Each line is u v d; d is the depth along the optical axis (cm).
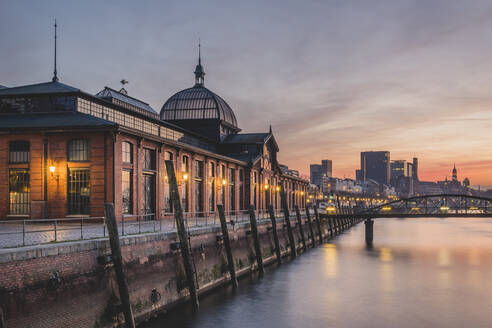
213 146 6456
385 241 6919
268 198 6378
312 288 3234
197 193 4650
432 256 5053
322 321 2466
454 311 2702
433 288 3322
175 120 6544
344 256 4966
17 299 1477
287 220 4831
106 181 3139
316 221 6581
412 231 9400
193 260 2636
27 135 3262
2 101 3588
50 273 1612
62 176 3209
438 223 13150
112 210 1897
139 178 3469
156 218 3709
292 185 8806
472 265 4400
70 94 3497
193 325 2259
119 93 4734
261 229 4100
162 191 3834
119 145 3216
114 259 1869
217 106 6531
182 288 2530
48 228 2694
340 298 2972
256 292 3039
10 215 3281
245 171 6016
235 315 2489
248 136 6719
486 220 15338
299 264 4309
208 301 2700
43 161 3228
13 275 1470
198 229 2795
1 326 1389
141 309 2127
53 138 3238
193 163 4481
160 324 2228
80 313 1730
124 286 1875
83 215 3161
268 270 3919
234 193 5653
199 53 6956
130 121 4303
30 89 3634
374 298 2992
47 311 1586
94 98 3700
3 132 3234
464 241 6962
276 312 2592
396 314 2627
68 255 1700
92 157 3177
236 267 3406
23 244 1638
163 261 2352
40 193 3216
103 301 1856
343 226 9781
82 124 3184
